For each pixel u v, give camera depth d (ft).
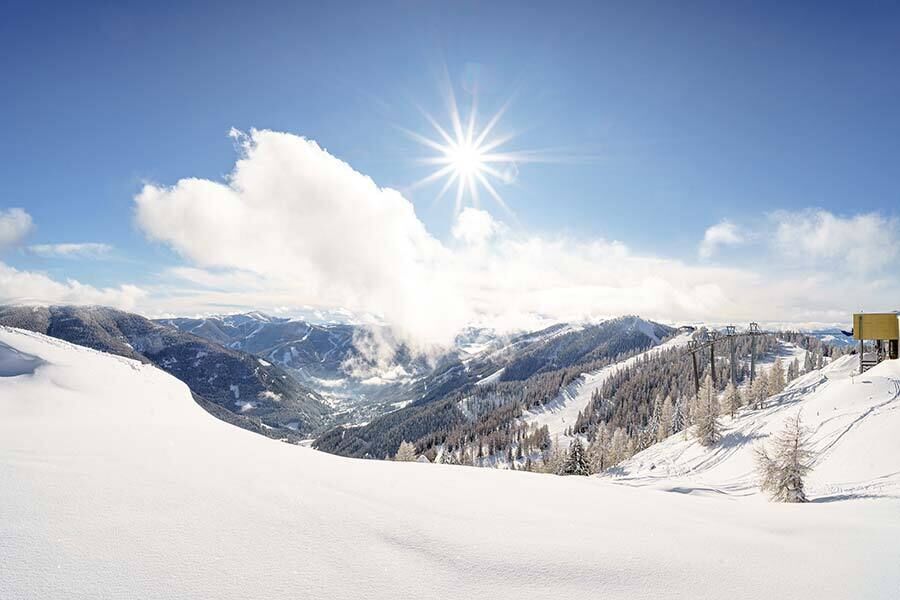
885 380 120.16
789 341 524.93
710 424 142.00
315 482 17.75
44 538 10.05
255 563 10.12
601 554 12.79
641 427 349.41
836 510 29.17
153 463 17.62
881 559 14.29
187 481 15.56
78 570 8.92
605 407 438.81
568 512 17.78
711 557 13.57
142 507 12.61
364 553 11.36
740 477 100.22
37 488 13.16
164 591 8.55
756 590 11.39
